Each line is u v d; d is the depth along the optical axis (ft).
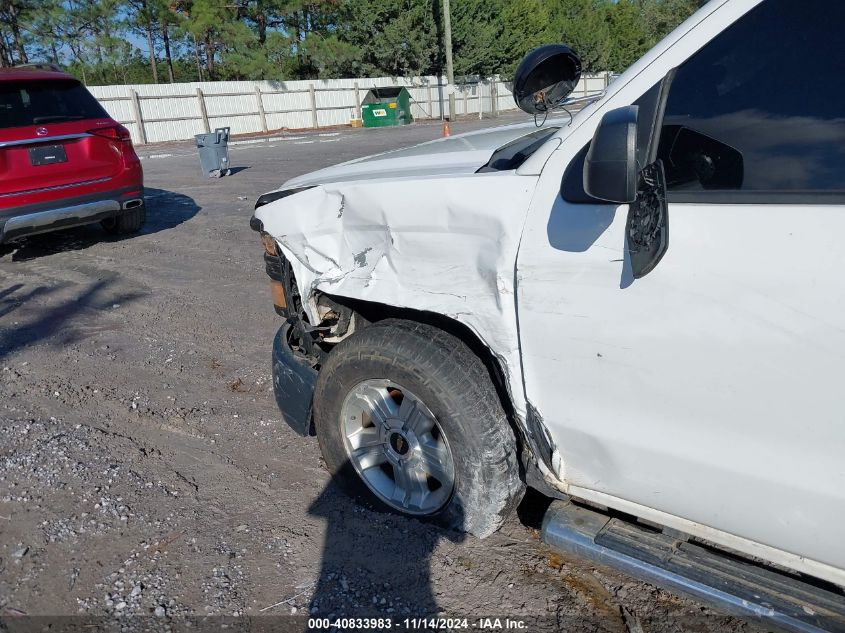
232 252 25.02
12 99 22.82
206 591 8.61
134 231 28.40
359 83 106.83
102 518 10.06
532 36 123.13
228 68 108.58
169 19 111.14
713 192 6.10
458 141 10.87
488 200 7.52
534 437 7.85
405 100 99.09
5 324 18.66
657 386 6.53
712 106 6.29
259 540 9.50
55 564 9.17
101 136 24.61
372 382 8.99
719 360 6.08
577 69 10.60
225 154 45.06
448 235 7.93
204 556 9.22
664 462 6.73
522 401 7.75
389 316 10.42
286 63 114.52
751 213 5.88
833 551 5.99
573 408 7.23
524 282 7.18
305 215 9.29
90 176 24.41
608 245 6.59
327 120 103.91
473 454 8.30
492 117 113.19
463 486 8.51
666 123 6.50
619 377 6.77
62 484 10.93
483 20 118.11
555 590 8.41
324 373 9.44
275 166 49.47
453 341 8.54
